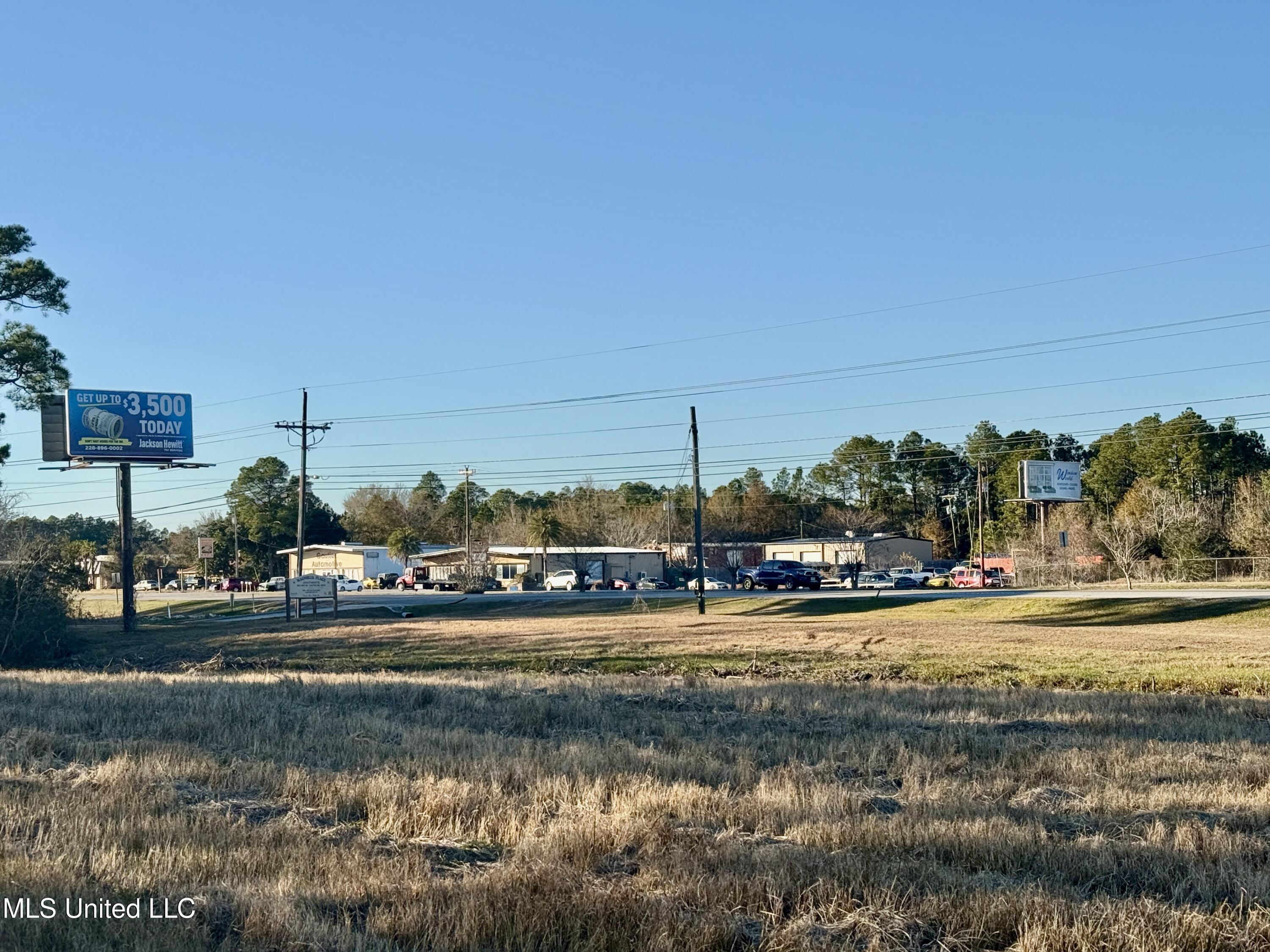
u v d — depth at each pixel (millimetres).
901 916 7504
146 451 53656
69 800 10656
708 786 11758
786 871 8289
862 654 31734
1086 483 111812
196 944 6840
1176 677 24828
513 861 8727
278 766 12922
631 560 99312
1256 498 78688
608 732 16406
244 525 130500
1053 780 12711
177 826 9492
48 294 50531
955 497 129750
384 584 108438
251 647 42688
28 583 43625
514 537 125688
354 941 6945
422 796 10930
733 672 28672
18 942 6812
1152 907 7559
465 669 32812
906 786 12062
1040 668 27250
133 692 21531
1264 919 7453
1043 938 7043
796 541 110188
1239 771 12922
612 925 7250
